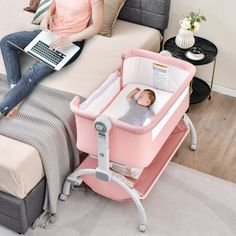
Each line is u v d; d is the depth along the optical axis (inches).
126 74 104.7
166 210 102.7
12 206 92.7
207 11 124.2
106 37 123.8
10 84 109.6
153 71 103.7
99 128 85.6
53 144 95.7
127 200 104.4
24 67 115.3
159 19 127.7
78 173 99.5
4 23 128.3
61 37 115.0
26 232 98.6
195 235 98.0
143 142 86.5
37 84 107.4
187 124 111.2
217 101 132.2
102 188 101.3
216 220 100.9
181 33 120.1
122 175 98.3
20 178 89.1
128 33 126.3
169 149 106.3
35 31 120.3
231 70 131.1
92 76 110.1
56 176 98.1
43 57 111.4
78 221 100.7
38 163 93.0
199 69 134.3
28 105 102.9
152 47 125.8
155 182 100.5
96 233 98.4
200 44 124.9
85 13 119.1
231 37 125.5
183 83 93.0
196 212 102.3
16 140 93.8
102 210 102.8
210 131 122.5
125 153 89.8
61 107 101.0
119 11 126.1
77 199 105.1
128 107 100.3
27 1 136.9
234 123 125.0
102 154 91.0
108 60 115.2
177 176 110.0
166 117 92.3
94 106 95.9
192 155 115.8
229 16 122.2
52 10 123.6
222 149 117.5
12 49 113.7
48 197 98.6
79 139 94.7
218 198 105.4
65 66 112.8
